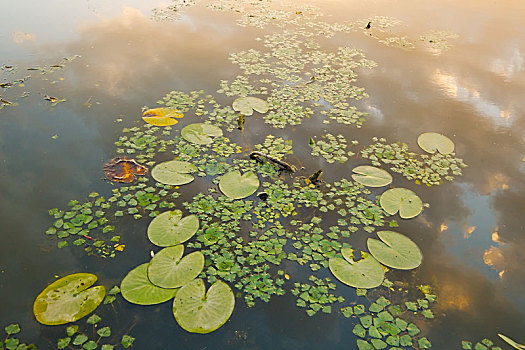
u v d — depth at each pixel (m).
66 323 3.63
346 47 9.55
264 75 8.14
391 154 6.12
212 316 3.72
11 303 3.81
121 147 5.95
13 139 6.03
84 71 7.98
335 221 4.91
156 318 3.71
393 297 4.07
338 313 3.88
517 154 6.24
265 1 12.49
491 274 4.38
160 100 7.12
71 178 5.36
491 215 5.15
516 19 11.52
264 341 3.62
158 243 4.42
